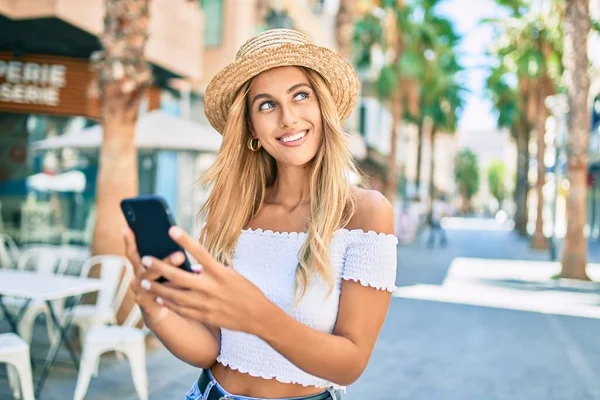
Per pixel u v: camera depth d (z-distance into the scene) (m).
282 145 1.44
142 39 5.89
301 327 1.06
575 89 12.98
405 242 23.91
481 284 11.99
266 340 1.03
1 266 6.91
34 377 4.74
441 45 23.81
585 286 12.13
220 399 1.43
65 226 11.96
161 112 8.63
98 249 5.91
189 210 15.23
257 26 17.62
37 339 5.91
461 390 4.98
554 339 7.01
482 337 7.03
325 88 1.44
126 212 1.00
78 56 11.19
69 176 11.96
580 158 13.14
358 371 1.22
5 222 11.46
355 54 22.52
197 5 13.11
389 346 6.48
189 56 12.34
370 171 32.47
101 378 4.82
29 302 4.91
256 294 0.97
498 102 32.78
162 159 14.23
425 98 26.86
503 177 103.44
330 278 1.30
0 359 3.51
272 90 1.42
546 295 10.70
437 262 16.88
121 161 5.92
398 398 4.73
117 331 4.34
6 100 10.91
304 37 1.51
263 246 1.45
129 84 5.83
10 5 8.52
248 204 1.55
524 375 5.48
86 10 9.17
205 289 0.92
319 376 1.15
